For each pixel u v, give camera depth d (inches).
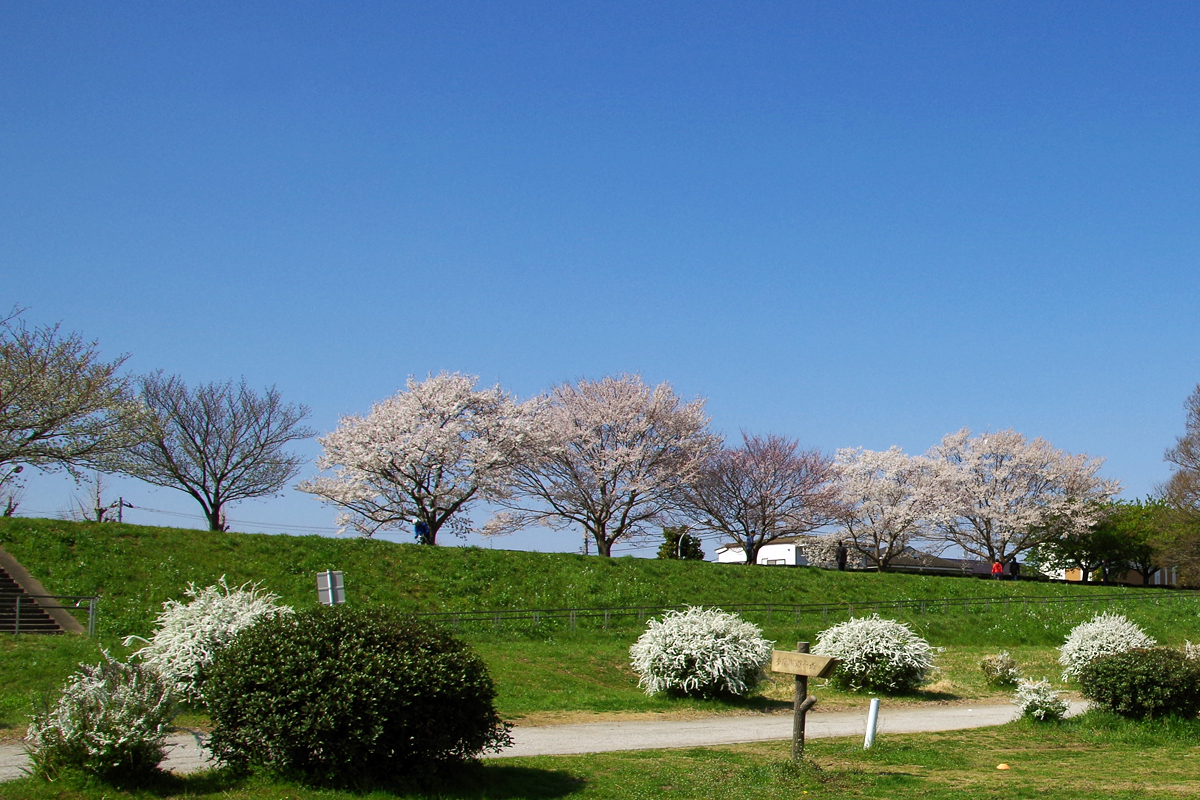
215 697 399.2
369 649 403.2
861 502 2409.0
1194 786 415.5
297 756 391.2
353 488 1796.3
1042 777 441.7
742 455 2086.6
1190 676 621.6
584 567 1582.2
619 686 901.2
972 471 2442.2
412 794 392.5
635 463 1943.9
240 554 1348.4
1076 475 2442.2
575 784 429.4
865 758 498.9
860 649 896.9
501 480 1834.4
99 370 1390.3
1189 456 2091.5
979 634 1445.6
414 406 1859.0
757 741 586.6
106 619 1040.2
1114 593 1814.7
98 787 372.8
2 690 690.8
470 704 415.8
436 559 1483.8
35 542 1261.1
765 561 2738.7
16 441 1318.9
